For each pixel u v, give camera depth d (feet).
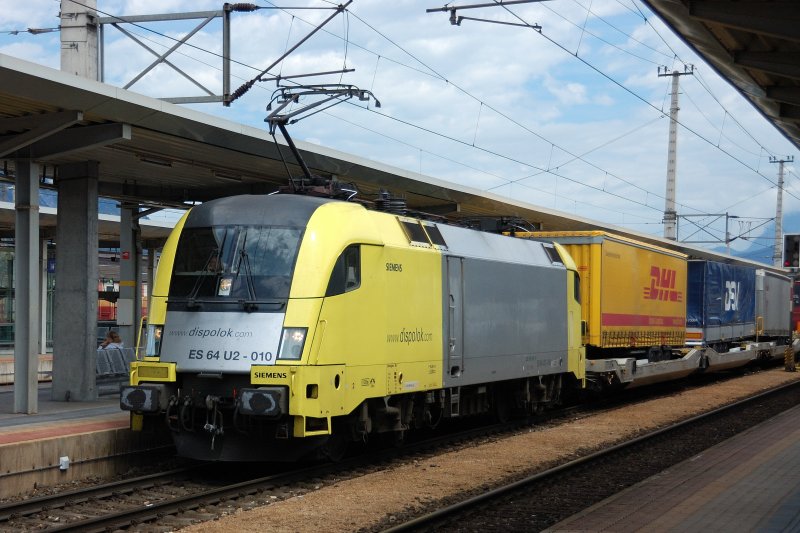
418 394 47.47
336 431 41.91
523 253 59.36
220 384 38.22
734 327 106.63
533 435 54.70
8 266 127.24
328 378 38.14
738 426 60.75
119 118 45.93
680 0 36.37
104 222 96.43
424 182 68.18
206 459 38.83
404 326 44.45
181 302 39.78
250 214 40.70
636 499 32.35
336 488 37.22
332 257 39.27
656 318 81.71
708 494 33.12
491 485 38.42
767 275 123.24
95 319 56.75
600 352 74.43
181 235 41.34
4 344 125.90
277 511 32.40
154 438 44.21
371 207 47.67
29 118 46.65
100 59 56.03
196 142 50.96
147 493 36.35
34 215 49.78
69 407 52.49
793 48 42.06
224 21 55.57
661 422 62.18
